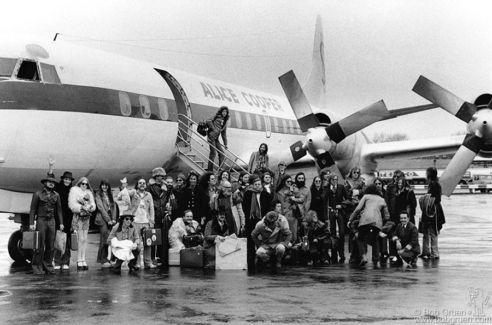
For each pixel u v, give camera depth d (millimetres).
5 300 8039
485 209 32156
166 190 12961
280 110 23422
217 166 17062
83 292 8672
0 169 12539
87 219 11633
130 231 11570
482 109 15656
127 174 15617
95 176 14641
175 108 16688
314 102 30500
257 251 11828
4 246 16812
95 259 13688
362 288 8883
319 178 13203
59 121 13133
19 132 12516
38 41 13688
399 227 12172
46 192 11031
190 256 11852
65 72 13617
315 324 6523
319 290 8727
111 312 7211
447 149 19734
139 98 15383
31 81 12984
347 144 19078
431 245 13133
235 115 20016
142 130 15336
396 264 12266
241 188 13531
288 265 12242
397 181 13516
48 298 8180
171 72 17781
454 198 46344
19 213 13430
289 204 12641
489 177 63312
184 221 12609
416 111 17141
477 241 16516
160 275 10594
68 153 13469
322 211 12977
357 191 15000
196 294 8438
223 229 11898
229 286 9180
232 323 6598
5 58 12914
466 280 9625
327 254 12633
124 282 9695
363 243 12242
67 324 6625
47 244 11016
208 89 19156
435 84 15914
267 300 7918
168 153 16547
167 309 7359
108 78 14633
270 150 22281
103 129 14156
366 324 6500
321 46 30953
